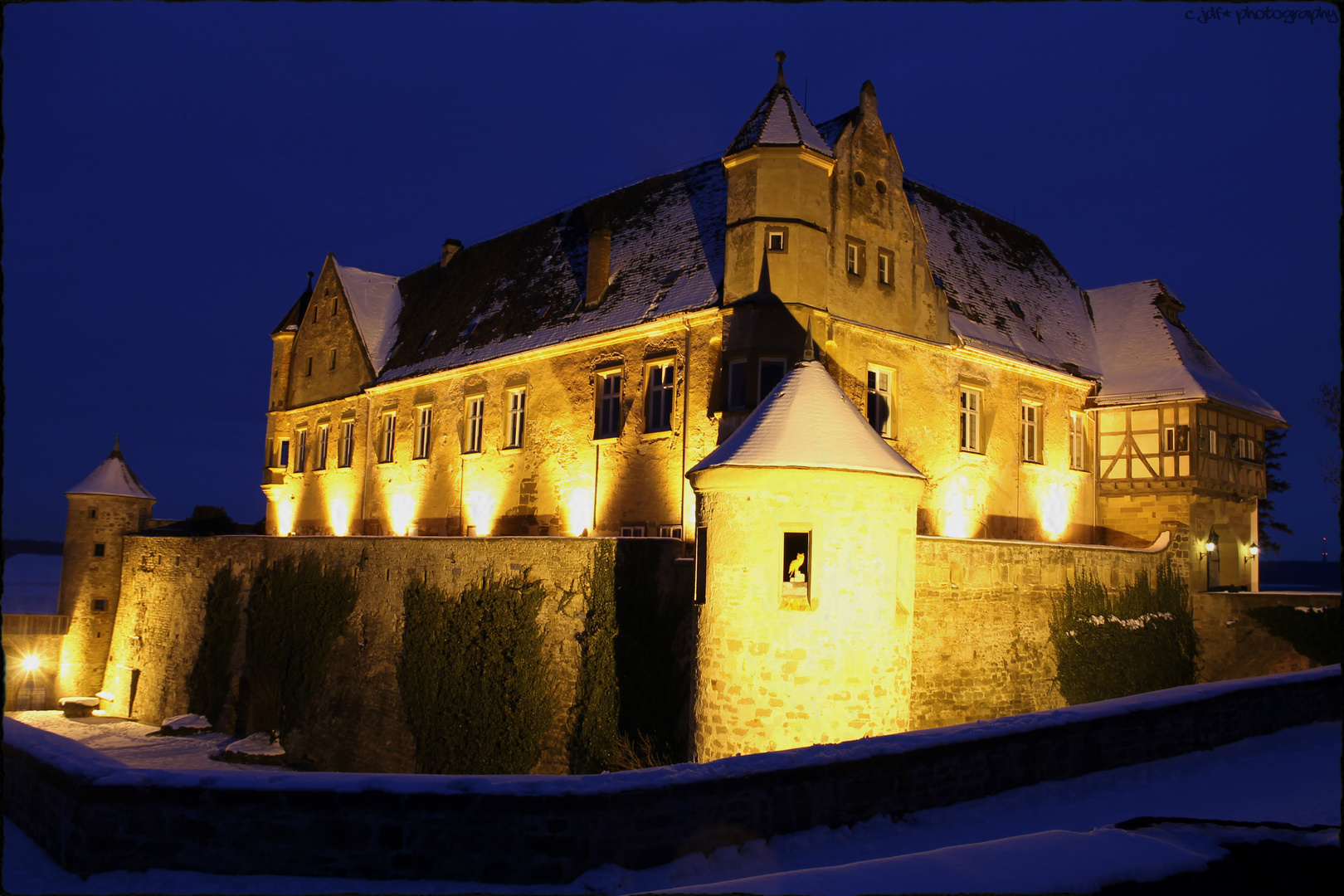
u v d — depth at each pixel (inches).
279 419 1482.5
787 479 528.4
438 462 1152.2
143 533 1456.7
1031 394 1023.0
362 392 1296.8
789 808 330.6
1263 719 529.7
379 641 879.1
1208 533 1069.8
